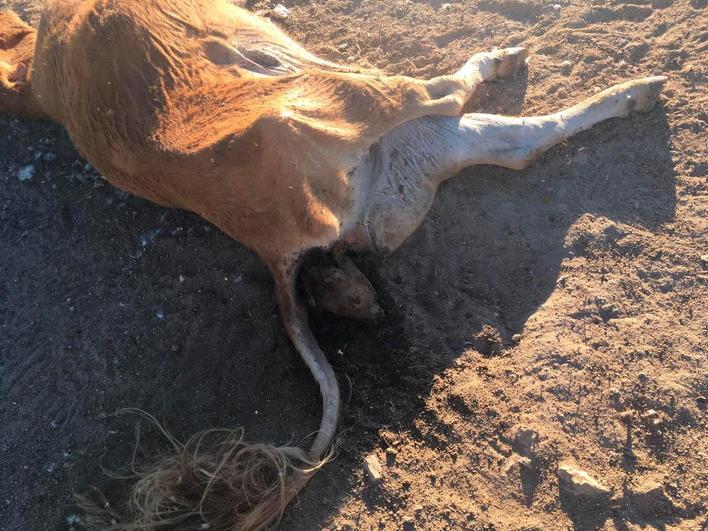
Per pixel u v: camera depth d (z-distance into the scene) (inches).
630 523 57.4
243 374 73.3
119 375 75.7
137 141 65.7
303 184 59.1
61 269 84.3
